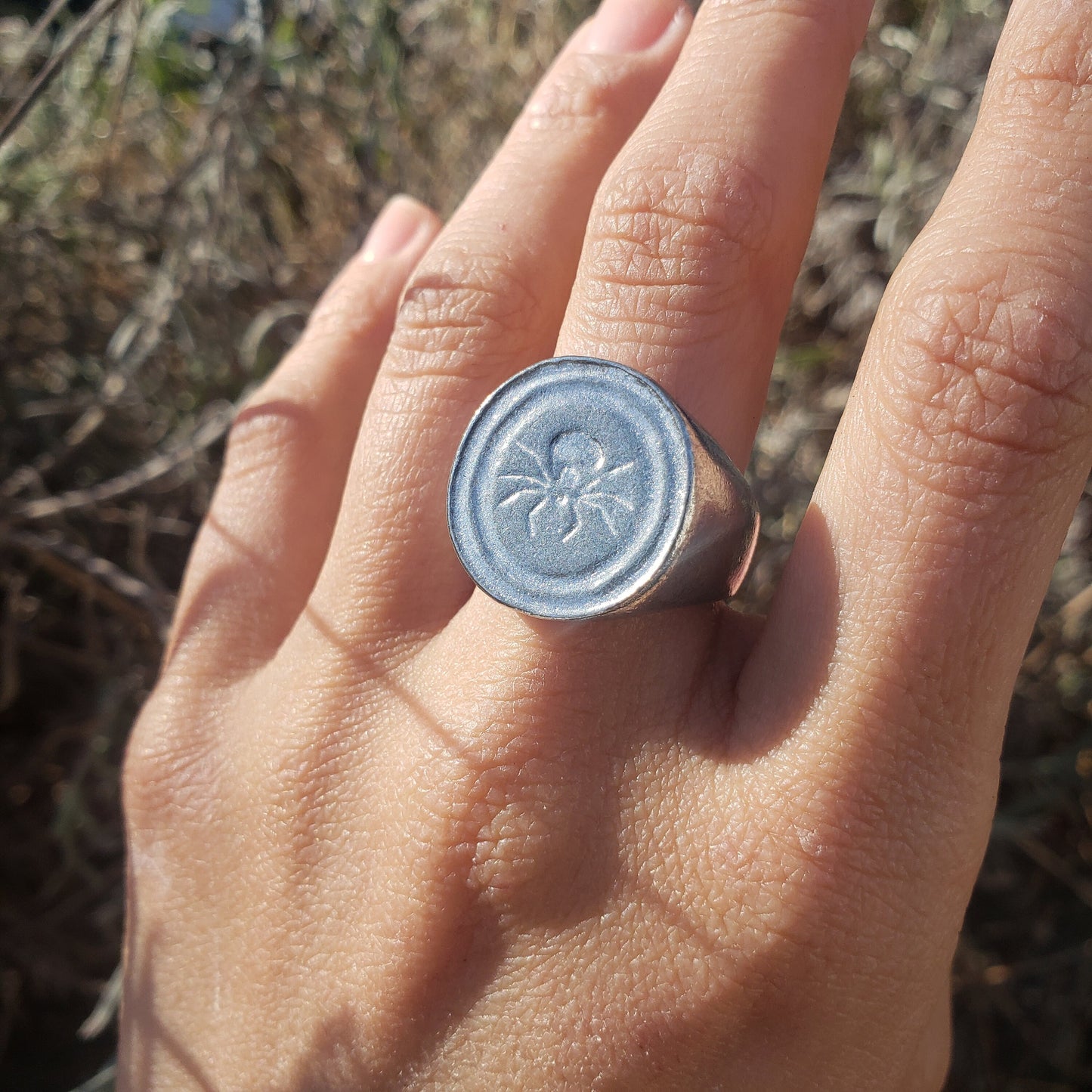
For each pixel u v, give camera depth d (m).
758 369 0.11
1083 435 0.09
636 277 0.10
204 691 0.13
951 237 0.09
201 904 0.12
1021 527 0.09
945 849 0.10
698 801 0.10
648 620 0.10
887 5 0.17
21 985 0.18
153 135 0.19
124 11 0.16
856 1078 0.10
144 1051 0.12
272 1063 0.11
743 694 0.10
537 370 0.10
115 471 0.18
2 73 0.17
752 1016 0.10
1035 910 0.17
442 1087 0.10
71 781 0.17
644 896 0.10
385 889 0.11
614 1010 0.10
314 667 0.12
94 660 0.17
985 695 0.09
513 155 0.12
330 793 0.11
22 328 0.18
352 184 0.18
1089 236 0.09
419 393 0.12
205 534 0.13
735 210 0.10
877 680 0.09
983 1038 0.16
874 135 0.18
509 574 0.10
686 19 0.13
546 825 0.10
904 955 0.10
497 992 0.10
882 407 0.09
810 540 0.10
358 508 0.12
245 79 0.16
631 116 0.12
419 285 0.12
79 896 0.17
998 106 0.10
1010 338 0.09
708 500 0.09
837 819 0.09
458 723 0.10
